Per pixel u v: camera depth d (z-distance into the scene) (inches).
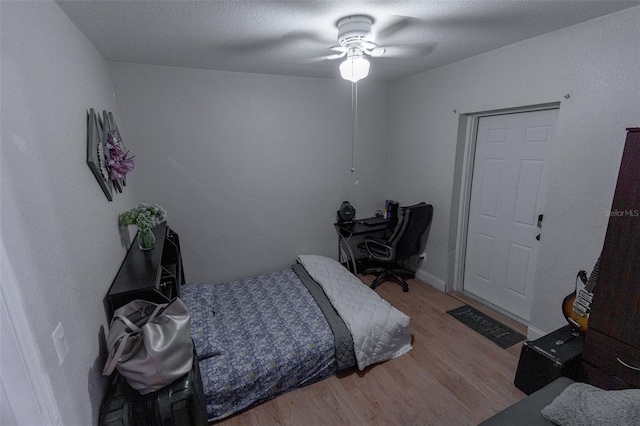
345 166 142.9
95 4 56.9
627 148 57.2
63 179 48.1
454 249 127.9
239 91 115.7
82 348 47.8
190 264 120.6
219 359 77.2
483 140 112.9
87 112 66.1
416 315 113.2
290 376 79.2
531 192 99.3
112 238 70.6
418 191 136.3
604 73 72.1
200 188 116.6
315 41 80.7
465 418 71.1
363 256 157.6
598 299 64.5
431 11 65.3
